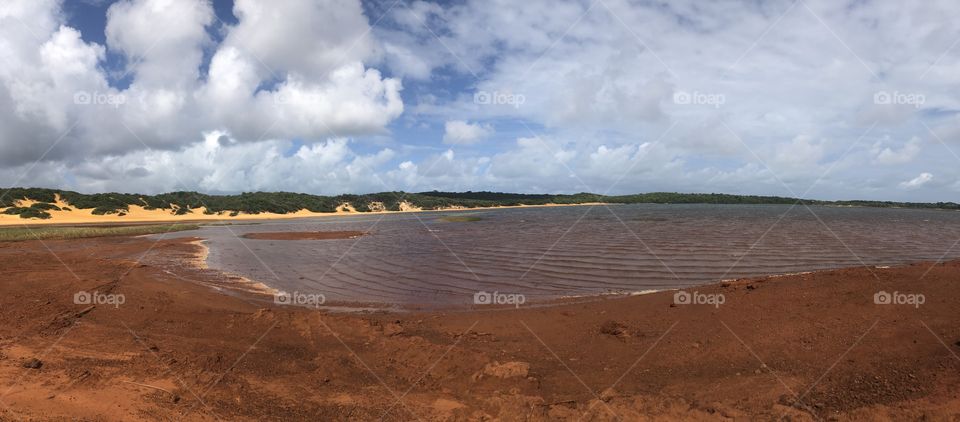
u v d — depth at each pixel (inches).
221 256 968.3
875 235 1226.0
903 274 390.3
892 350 260.4
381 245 1174.3
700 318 358.0
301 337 360.2
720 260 781.9
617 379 268.2
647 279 632.4
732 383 250.1
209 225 2314.2
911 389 217.3
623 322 370.0
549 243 1113.4
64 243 1234.6
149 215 2915.8
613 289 570.9
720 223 1814.7
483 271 728.3
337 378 281.4
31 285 544.7
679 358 291.4
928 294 333.4
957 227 1611.7
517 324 395.2
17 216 2395.4
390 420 228.2
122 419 226.4
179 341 349.4
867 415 201.2
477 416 230.7
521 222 2174.0
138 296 497.7
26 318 406.3
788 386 239.3
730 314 355.9
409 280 663.8
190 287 589.0
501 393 253.8
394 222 2472.9
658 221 2006.6
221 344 344.2
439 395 255.9
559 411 229.0
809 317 323.6
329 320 396.8
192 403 245.3
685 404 229.3
